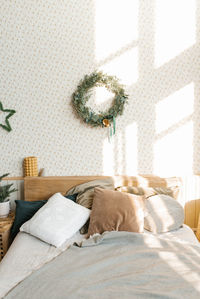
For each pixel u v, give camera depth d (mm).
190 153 3094
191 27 2908
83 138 3109
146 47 2955
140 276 1728
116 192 2629
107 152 3125
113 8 2908
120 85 2963
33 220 2504
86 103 3049
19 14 2924
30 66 3010
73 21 2932
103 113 3020
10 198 3195
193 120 3041
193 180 3041
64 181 3021
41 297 1563
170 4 2885
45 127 3107
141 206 2545
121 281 1684
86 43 2965
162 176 3141
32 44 2973
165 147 3100
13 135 3129
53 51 2980
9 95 3061
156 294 1521
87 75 3000
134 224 2410
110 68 3000
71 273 1783
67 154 3146
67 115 3080
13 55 2992
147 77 2998
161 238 2242
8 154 3164
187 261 1911
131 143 3105
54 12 2920
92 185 2908
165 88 3006
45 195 3047
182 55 2949
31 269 1918
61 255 2084
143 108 3043
